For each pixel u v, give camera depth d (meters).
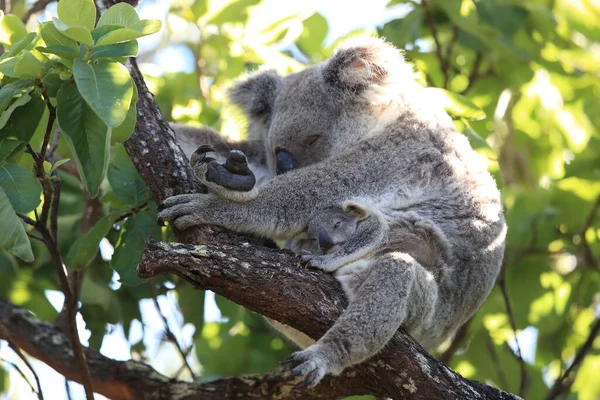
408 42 12.27
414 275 8.40
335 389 8.73
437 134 10.22
